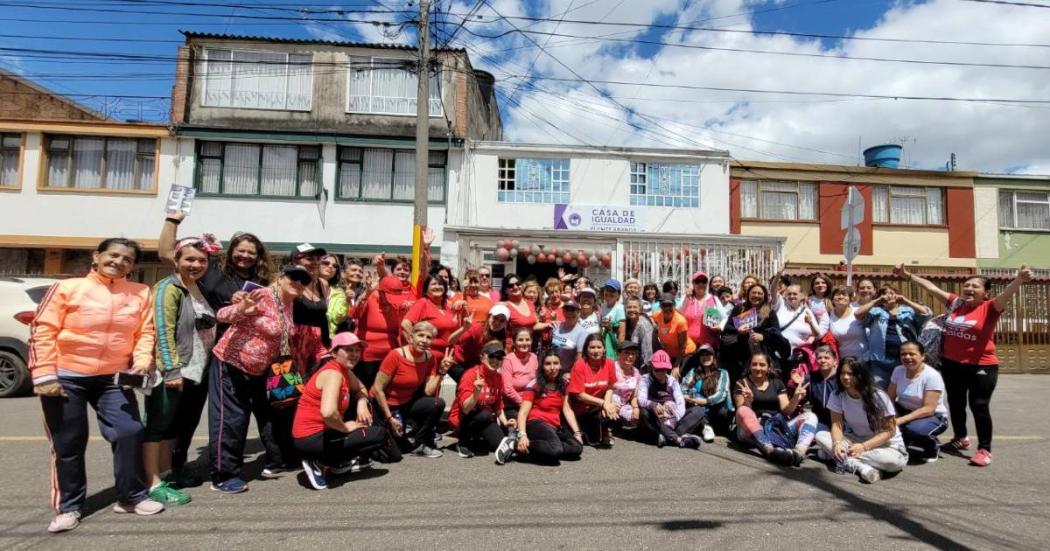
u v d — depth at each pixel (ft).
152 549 11.09
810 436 18.19
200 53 53.57
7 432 20.16
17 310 26.99
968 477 16.72
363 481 15.70
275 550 11.09
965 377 18.94
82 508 12.46
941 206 62.08
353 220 53.06
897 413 19.48
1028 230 62.18
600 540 11.76
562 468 17.19
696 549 11.39
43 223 52.03
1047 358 38.55
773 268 41.24
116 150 53.21
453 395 27.58
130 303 12.83
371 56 54.60
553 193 53.88
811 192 60.90
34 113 59.62
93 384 12.50
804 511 13.61
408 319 18.90
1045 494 15.12
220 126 52.65
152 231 52.29
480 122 64.18
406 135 53.31
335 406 14.61
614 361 23.11
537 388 18.53
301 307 16.38
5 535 11.66
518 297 22.58
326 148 53.26
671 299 22.82
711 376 21.30
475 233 42.57
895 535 12.22
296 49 54.19
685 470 17.03
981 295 18.89
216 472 14.51
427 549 11.23
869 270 60.18
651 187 54.70
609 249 42.37
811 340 21.67
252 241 15.66
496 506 13.71
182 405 14.80
